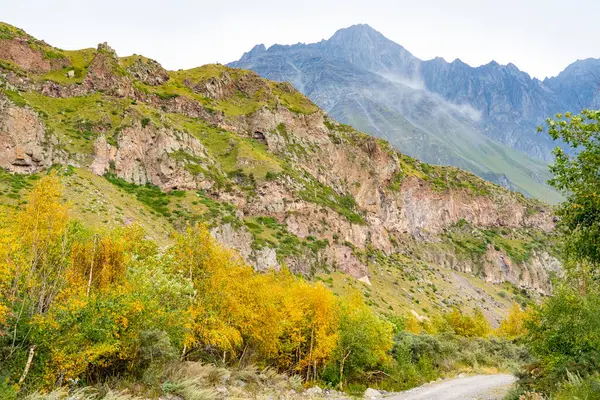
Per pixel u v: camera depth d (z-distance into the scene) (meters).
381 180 184.62
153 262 26.69
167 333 22.52
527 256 195.25
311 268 112.62
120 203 86.12
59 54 135.88
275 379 31.08
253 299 31.00
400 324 69.44
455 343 62.31
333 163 168.00
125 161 103.44
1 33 127.06
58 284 18.89
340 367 38.88
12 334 16.22
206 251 28.25
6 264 16.45
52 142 91.12
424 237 188.12
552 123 16.11
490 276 180.88
